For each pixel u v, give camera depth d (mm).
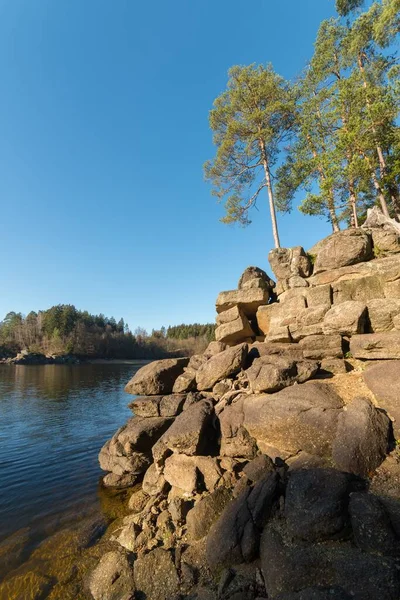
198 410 10172
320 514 5301
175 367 13797
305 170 19469
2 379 53562
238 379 11211
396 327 10367
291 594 4441
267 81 19625
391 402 7586
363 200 23578
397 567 4352
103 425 21531
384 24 15336
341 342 10820
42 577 6957
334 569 4629
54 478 12555
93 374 64312
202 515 7141
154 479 9984
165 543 7129
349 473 6195
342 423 7246
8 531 8828
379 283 11602
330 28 19219
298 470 6625
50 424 21875
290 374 9656
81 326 115812
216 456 9211
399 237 12391
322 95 18391
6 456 15359
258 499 6375
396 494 5648
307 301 12859
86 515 9578
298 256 14234
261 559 5500
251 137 19969
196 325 159125
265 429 8492
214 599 5227
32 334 114500
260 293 14031
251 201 22297
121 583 6309
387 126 15961
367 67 19469
